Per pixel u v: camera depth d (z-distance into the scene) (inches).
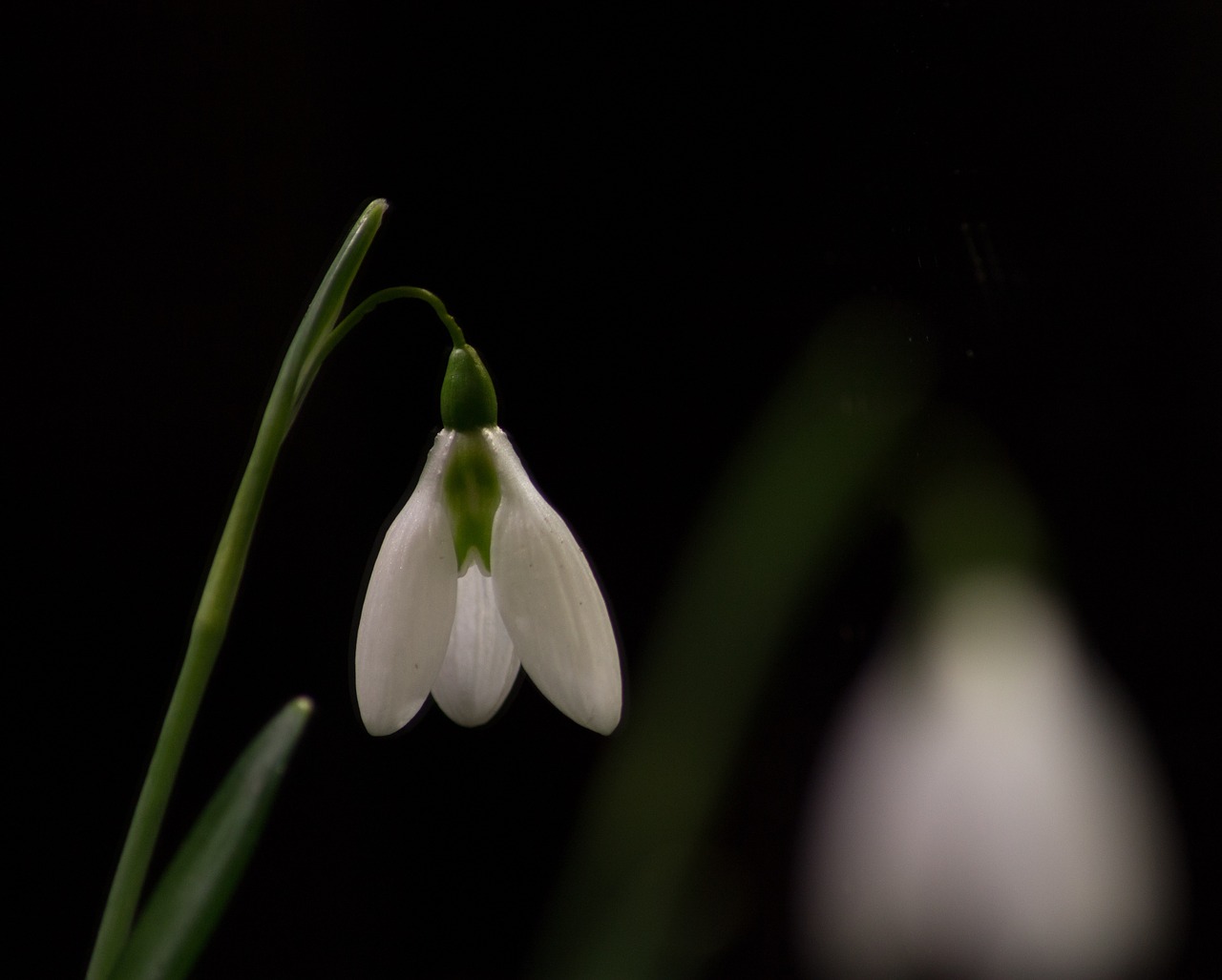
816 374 15.7
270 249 27.1
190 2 26.0
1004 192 15.9
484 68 27.1
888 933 15.1
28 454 25.7
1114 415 22.4
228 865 13.3
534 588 13.0
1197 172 22.7
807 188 26.5
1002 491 15.4
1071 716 15.1
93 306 26.2
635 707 16.2
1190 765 22.4
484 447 13.1
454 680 13.3
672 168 27.2
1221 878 21.6
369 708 13.0
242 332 27.0
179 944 13.2
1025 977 14.9
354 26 26.7
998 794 15.1
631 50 27.0
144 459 26.4
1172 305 22.7
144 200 26.3
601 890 15.9
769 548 15.7
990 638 15.1
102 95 25.9
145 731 26.1
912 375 15.6
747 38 26.3
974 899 15.1
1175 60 22.8
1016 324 16.3
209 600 13.2
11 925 25.2
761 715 19.3
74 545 25.9
